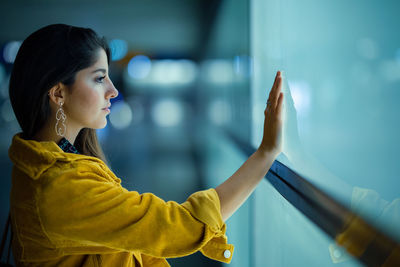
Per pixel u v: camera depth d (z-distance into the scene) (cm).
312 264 99
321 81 98
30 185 88
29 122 97
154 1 831
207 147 705
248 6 241
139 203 89
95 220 86
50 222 86
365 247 68
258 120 199
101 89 100
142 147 783
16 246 95
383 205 69
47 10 883
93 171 92
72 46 94
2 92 1067
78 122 102
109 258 97
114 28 1075
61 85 96
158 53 1695
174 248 89
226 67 434
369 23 74
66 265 93
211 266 261
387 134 73
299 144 108
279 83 98
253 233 193
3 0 836
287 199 116
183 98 1716
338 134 86
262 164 98
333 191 83
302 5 114
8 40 1118
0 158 637
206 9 819
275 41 153
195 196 93
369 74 76
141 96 1716
